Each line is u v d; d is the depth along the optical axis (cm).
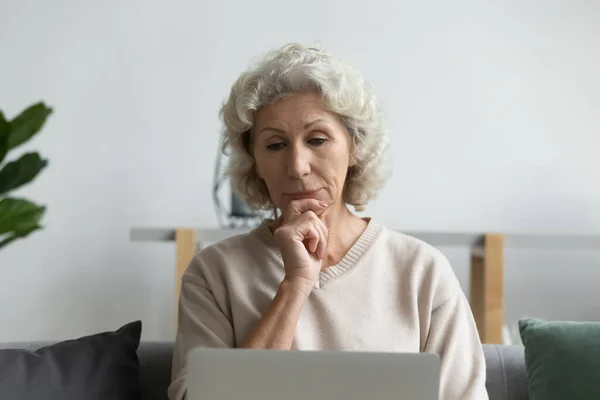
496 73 287
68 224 287
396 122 288
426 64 287
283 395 84
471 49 288
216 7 289
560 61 287
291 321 124
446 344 132
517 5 287
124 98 288
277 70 134
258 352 84
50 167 286
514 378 142
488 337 215
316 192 134
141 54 288
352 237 144
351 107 135
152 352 146
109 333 138
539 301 285
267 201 153
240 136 144
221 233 224
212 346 129
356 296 135
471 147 287
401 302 136
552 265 286
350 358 84
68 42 287
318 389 83
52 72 286
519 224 286
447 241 222
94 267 287
